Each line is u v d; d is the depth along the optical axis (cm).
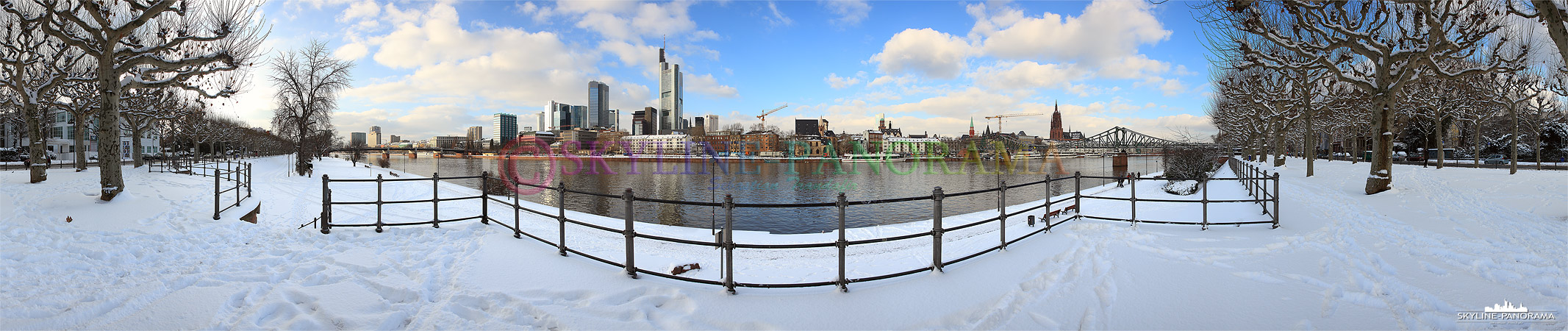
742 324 423
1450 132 5778
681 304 471
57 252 620
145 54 1152
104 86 1114
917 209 2988
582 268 576
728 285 499
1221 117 5116
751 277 620
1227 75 3209
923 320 430
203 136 6059
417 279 530
